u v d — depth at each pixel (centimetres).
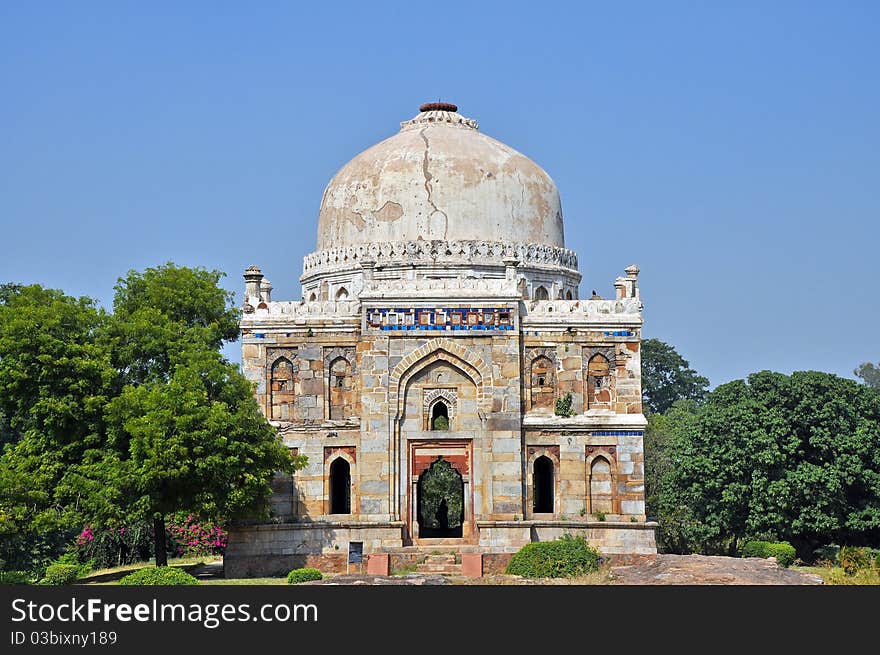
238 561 5206
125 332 5247
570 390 5384
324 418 5362
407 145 5944
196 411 4831
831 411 5928
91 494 4791
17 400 5084
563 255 6003
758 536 6184
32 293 5316
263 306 5444
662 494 6353
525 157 6159
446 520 7450
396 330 5366
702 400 11338
